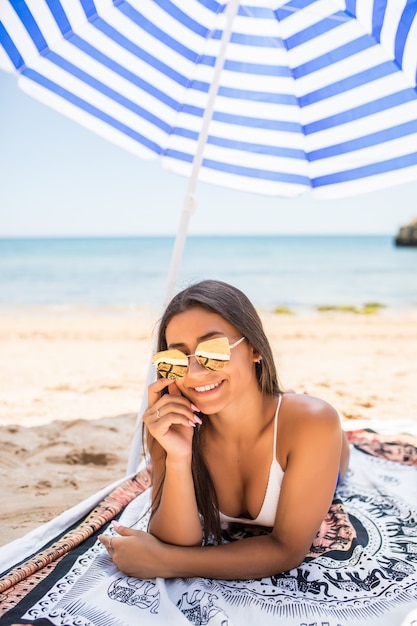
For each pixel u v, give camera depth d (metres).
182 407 1.90
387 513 2.49
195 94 3.32
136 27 2.93
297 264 28.97
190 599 1.77
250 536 2.21
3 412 4.64
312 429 1.89
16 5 2.52
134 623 1.66
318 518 1.92
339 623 1.68
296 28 2.94
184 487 1.94
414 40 2.28
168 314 1.95
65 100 3.01
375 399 5.32
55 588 1.86
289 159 3.43
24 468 3.28
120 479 2.94
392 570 1.99
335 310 15.22
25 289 20.61
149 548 1.90
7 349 8.71
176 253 2.82
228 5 2.68
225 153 3.46
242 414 1.98
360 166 3.15
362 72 2.88
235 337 1.90
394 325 11.90
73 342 9.52
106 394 5.46
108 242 42.25
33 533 2.23
